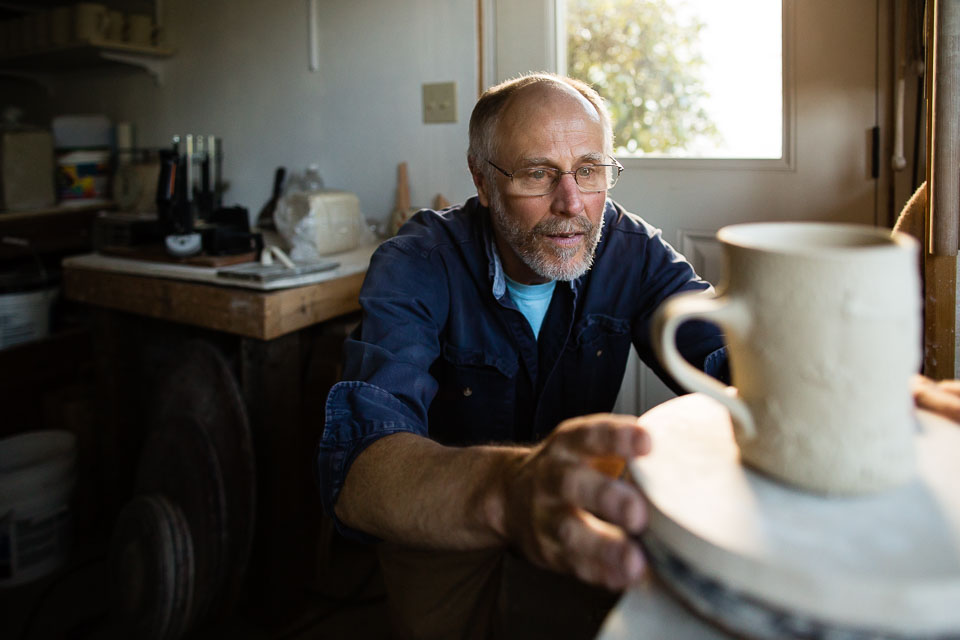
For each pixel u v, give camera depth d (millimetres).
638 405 1928
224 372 1658
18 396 2389
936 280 861
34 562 1951
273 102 2408
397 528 639
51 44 2504
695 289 1180
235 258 1830
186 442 1699
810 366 417
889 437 417
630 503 439
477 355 1182
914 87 1493
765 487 448
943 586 347
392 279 1066
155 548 1568
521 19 1917
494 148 1070
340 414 810
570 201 1037
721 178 1745
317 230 1913
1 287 2406
